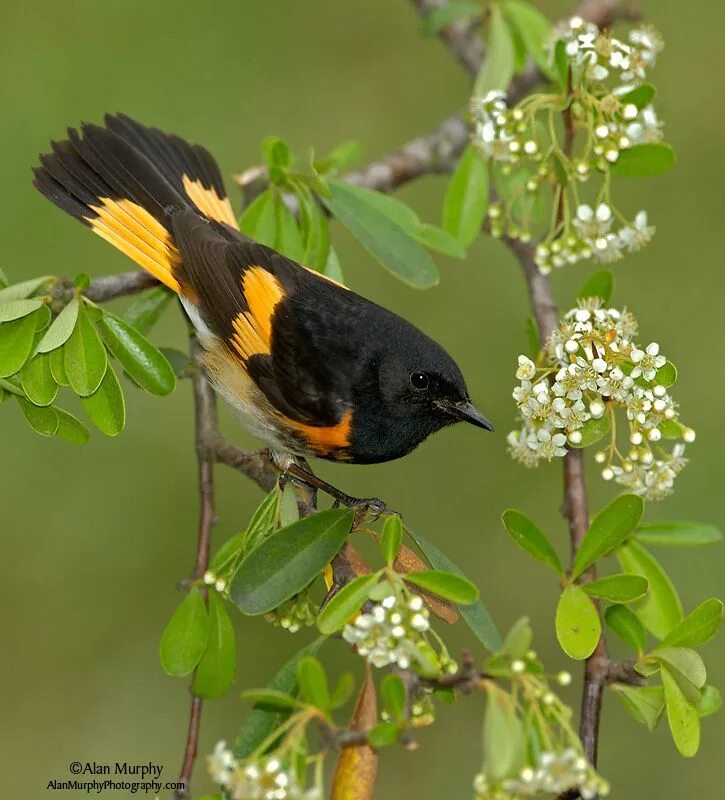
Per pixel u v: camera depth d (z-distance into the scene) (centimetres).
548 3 1422
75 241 1385
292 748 568
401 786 1334
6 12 1425
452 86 1471
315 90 1470
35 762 1330
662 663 693
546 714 593
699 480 1360
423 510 1423
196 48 1458
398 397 916
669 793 1300
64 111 1411
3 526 1384
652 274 1445
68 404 1403
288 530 717
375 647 612
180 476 1419
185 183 995
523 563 1395
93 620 1384
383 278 1454
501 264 1465
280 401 919
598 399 734
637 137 872
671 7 1433
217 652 746
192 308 947
